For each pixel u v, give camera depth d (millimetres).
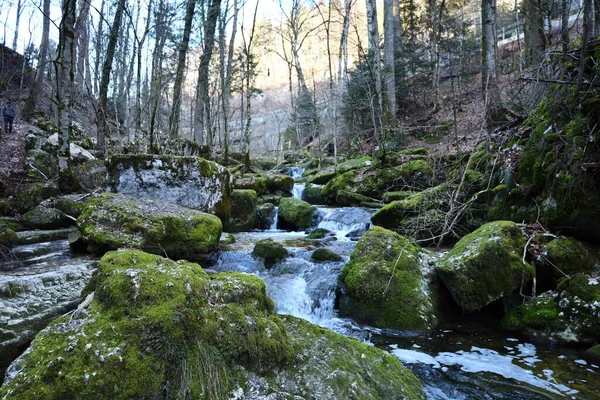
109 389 1847
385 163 11758
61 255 5590
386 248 5426
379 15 37188
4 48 19828
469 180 7535
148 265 2549
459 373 3576
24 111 17047
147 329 2076
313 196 12508
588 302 4109
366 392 2438
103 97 12781
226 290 2600
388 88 15953
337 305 5273
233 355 2232
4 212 7188
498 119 8797
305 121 27078
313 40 35500
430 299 4852
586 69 5387
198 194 8125
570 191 4895
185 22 14133
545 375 3490
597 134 4766
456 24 23078
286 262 6484
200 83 16094
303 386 2320
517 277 4738
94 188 8844
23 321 3434
